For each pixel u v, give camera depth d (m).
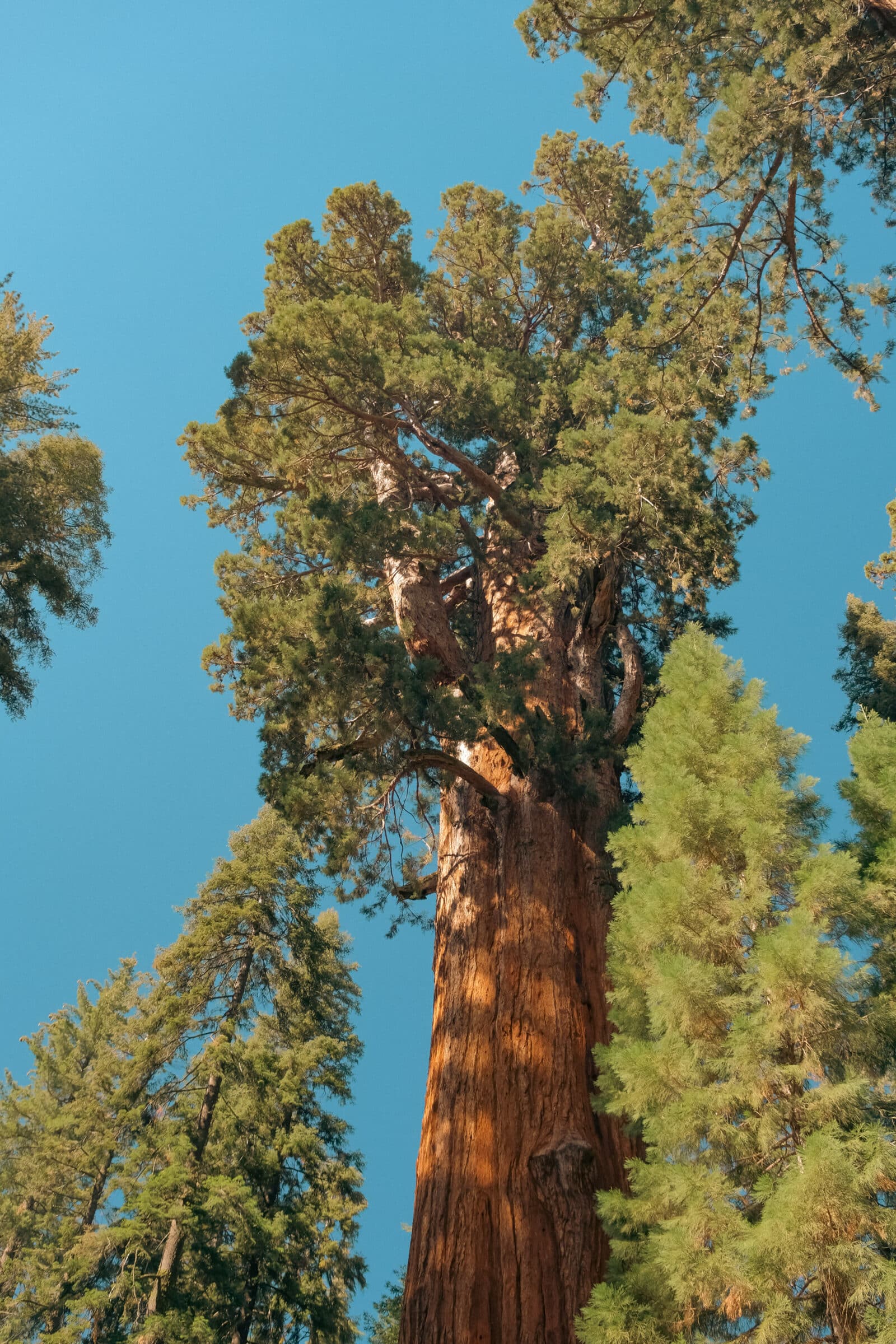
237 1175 19.62
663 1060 6.95
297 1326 19.89
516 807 14.74
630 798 17.88
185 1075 19.86
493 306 23.08
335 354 16.66
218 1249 18.36
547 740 14.16
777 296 14.48
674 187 13.60
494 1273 10.43
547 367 20.12
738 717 8.52
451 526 15.14
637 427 13.38
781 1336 5.61
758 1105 6.44
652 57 14.38
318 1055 21.98
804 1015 6.39
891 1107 6.45
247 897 22.66
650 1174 6.59
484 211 26.17
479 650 18.12
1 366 16.92
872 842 7.71
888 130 13.54
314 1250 20.22
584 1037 12.20
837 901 6.96
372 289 24.27
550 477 14.08
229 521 21.03
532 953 12.98
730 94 12.44
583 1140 11.09
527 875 13.83
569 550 13.96
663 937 7.49
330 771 13.33
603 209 26.41
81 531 17.53
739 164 12.87
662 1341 6.26
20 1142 25.75
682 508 14.02
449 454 17.72
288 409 18.72
